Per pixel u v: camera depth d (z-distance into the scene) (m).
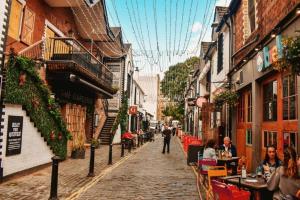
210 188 7.31
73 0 16.41
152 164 14.77
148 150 22.92
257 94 10.75
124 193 8.48
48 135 12.68
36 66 12.91
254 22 11.94
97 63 19.77
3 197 7.66
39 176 10.62
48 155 12.89
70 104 17.80
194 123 35.44
